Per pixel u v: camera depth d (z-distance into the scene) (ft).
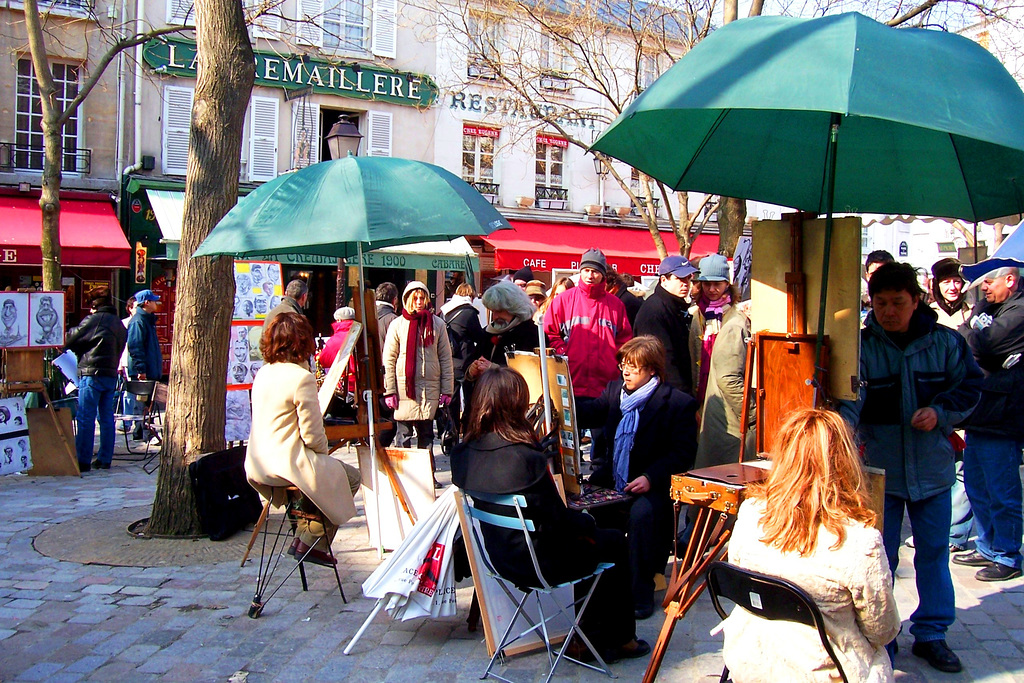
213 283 21.48
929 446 13.41
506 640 14.10
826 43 9.56
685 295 20.27
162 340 59.62
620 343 22.68
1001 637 14.94
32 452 30.58
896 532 13.57
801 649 9.02
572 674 13.74
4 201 54.60
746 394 13.00
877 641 9.08
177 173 60.13
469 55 56.18
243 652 14.73
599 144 12.35
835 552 8.83
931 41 10.05
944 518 13.55
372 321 19.07
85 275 58.03
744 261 25.95
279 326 16.88
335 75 64.90
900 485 13.42
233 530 21.40
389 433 27.09
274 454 16.31
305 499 16.97
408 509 19.15
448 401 27.81
